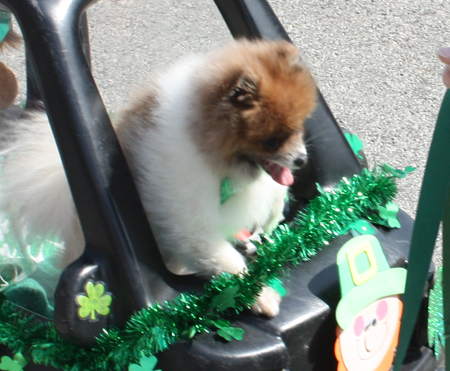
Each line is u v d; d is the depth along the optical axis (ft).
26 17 3.90
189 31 5.96
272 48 4.71
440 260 6.12
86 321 3.90
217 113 4.42
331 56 9.62
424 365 4.49
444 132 3.72
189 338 3.93
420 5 10.56
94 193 3.92
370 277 4.22
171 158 4.35
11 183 4.73
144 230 4.01
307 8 10.73
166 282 4.06
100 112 3.98
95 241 3.98
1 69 4.99
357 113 8.46
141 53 5.90
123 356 3.89
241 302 4.04
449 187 3.75
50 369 4.17
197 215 4.42
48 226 4.62
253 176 4.77
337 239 4.47
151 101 4.51
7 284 4.58
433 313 4.66
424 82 8.91
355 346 4.17
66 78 3.90
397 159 7.63
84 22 5.31
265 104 4.52
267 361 3.90
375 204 4.57
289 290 4.19
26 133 4.87
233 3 4.86
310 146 4.76
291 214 4.93
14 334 4.10
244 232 4.87
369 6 10.64
